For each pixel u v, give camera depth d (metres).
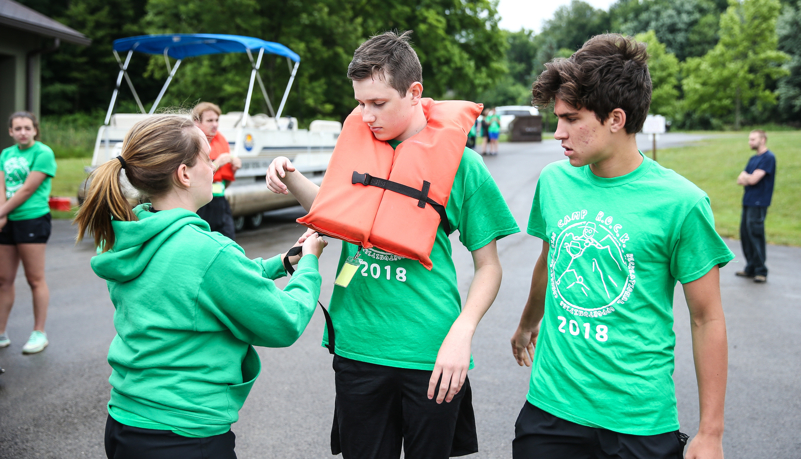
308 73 20.00
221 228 5.29
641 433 1.65
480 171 1.96
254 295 1.60
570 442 1.74
